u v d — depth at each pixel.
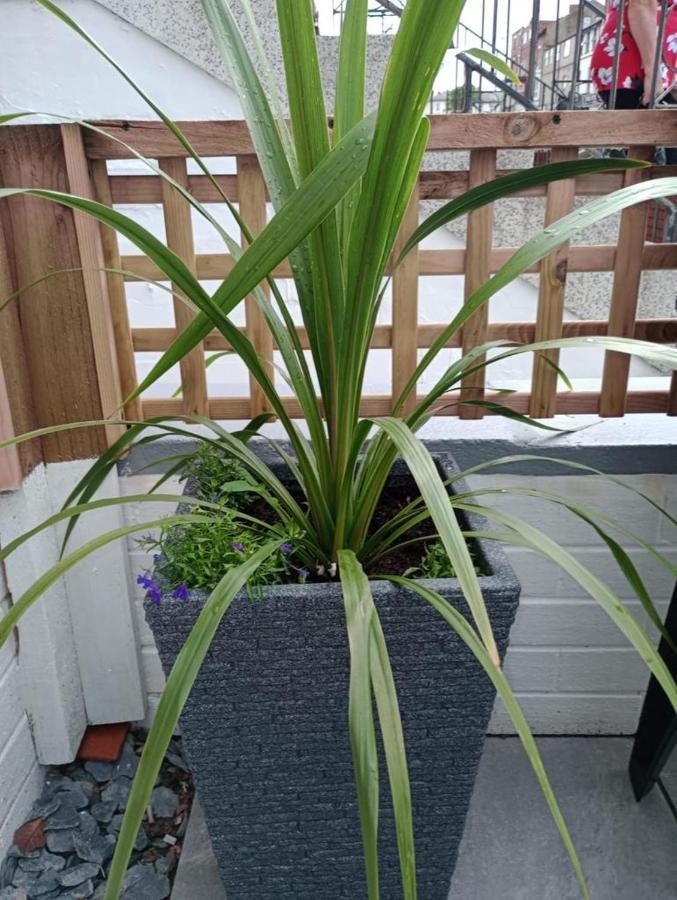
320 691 0.82
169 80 1.60
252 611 0.75
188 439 1.23
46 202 1.07
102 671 1.34
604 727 1.42
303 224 0.52
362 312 0.70
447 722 0.85
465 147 1.09
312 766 0.88
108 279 1.17
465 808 0.92
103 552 1.26
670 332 1.22
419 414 0.88
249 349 0.73
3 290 1.07
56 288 1.11
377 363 1.86
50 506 1.22
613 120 1.07
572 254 1.18
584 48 2.85
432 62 0.51
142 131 1.07
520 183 0.79
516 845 1.19
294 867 0.97
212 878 1.14
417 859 0.97
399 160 0.58
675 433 1.26
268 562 0.81
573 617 1.34
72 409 1.18
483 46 2.59
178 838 1.21
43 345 1.14
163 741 0.57
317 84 0.63
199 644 0.62
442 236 1.89
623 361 1.23
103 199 1.13
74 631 1.31
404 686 0.82
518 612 1.34
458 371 0.88
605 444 1.22
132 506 1.28
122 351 1.21
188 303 0.97
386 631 0.77
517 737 1.43
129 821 0.55
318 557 0.88
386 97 0.53
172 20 1.57
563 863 1.16
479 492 0.88
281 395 1.49
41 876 1.12
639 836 1.21
